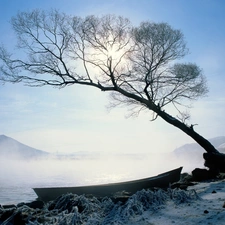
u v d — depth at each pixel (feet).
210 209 17.92
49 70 50.85
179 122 51.62
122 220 17.94
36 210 22.82
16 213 20.06
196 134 51.13
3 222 19.12
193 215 16.89
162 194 23.43
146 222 16.71
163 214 18.28
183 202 21.49
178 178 38.65
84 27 51.31
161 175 37.83
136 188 35.32
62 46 51.31
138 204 20.85
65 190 35.68
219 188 28.30
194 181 41.55
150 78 53.57
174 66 55.36
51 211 22.38
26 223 19.25
